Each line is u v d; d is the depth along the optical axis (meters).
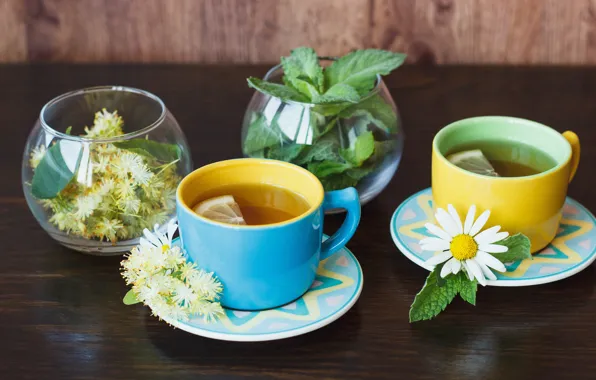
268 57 1.14
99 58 1.14
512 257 0.76
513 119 0.81
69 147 0.77
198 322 0.72
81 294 0.77
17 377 0.70
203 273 0.72
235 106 1.01
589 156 0.92
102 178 0.77
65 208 0.77
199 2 1.11
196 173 0.74
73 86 1.04
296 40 1.13
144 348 0.72
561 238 0.79
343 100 0.78
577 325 0.74
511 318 0.75
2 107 0.99
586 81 1.06
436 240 0.75
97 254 0.80
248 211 0.74
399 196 0.87
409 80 1.06
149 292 0.71
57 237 0.79
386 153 0.82
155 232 0.74
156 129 0.79
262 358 0.72
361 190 0.83
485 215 0.74
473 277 0.74
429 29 1.12
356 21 1.12
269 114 0.81
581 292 0.77
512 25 1.12
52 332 0.74
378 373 0.71
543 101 1.02
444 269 0.74
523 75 1.07
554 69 1.08
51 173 0.77
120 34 1.13
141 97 0.84
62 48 1.14
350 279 0.76
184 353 0.72
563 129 0.96
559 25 1.12
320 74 0.81
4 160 0.91
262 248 0.70
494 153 0.80
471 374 0.71
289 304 0.73
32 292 0.77
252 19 1.12
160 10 1.12
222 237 0.70
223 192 0.75
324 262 0.77
